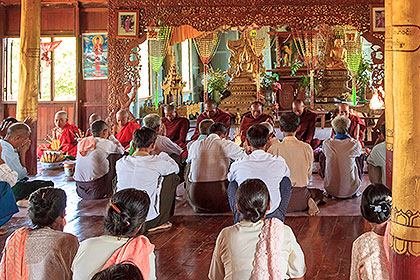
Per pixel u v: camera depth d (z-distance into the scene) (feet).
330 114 53.06
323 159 25.88
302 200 21.35
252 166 14.35
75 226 20.66
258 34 52.90
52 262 9.16
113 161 25.55
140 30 33.50
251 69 53.88
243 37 53.72
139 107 49.19
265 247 8.97
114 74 33.50
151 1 33.01
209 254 17.03
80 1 42.86
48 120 43.62
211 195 21.76
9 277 9.04
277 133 44.83
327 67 54.95
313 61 52.13
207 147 21.49
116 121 33.45
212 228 20.06
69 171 30.45
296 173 20.30
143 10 33.22
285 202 14.51
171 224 20.38
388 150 16.96
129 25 33.14
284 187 14.52
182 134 31.22
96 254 8.43
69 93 43.65
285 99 55.98
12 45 43.68
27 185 21.89
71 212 22.89
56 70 43.52
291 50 56.29
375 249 8.95
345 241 18.20
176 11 33.01
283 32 55.52
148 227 19.25
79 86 43.55
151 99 53.21
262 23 32.68
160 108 50.08
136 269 6.37
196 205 22.12
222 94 58.13
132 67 34.22
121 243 8.55
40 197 9.64
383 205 8.92
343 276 14.93
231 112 53.31
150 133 18.78
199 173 21.62
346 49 53.26
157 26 33.19
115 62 33.50
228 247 9.23
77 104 43.39
